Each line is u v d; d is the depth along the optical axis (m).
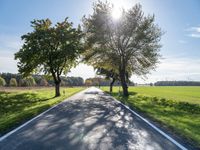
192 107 22.36
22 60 39.81
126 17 35.91
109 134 9.88
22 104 26.08
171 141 8.75
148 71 37.88
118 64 38.62
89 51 39.28
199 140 8.82
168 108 20.95
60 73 43.06
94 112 17.19
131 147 7.91
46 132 10.20
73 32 41.97
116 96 38.44
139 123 12.58
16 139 8.95
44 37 40.09
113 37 37.25
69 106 21.75
